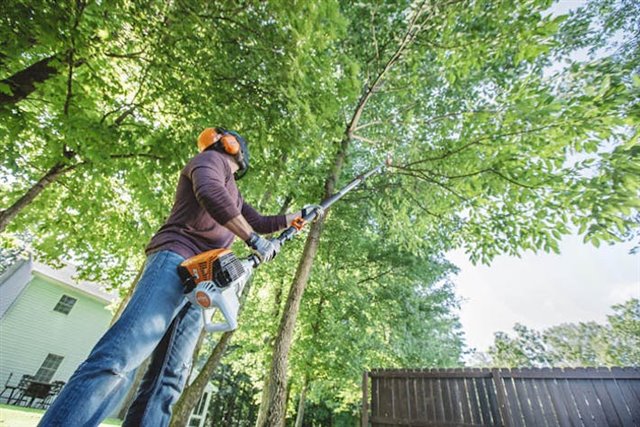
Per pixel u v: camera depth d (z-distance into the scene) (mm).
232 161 1524
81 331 15383
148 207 5262
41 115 4574
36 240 6359
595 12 5258
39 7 2613
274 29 2994
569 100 4008
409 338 12281
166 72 3648
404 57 5340
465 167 5031
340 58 3545
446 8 4539
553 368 5215
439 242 7383
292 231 1805
